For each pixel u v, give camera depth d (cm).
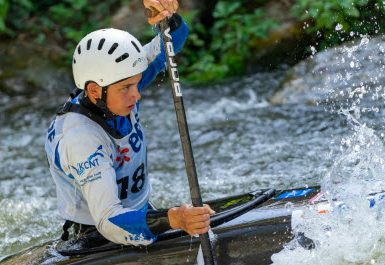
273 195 809
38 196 1186
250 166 1241
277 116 1515
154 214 702
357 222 746
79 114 720
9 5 2128
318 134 1359
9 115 1772
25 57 1980
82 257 754
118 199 707
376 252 729
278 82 1766
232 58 1923
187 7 2062
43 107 1817
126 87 710
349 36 1628
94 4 2155
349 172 909
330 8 1689
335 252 727
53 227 1048
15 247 988
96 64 702
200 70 1942
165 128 1560
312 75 1630
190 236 747
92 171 704
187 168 710
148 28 2023
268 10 1950
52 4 2184
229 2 2014
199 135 1471
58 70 1964
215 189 1143
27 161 1415
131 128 754
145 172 788
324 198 778
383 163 836
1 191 1225
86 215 759
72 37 2047
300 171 1179
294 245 730
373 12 1603
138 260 738
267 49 1862
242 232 743
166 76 1898
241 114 1581
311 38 1731
